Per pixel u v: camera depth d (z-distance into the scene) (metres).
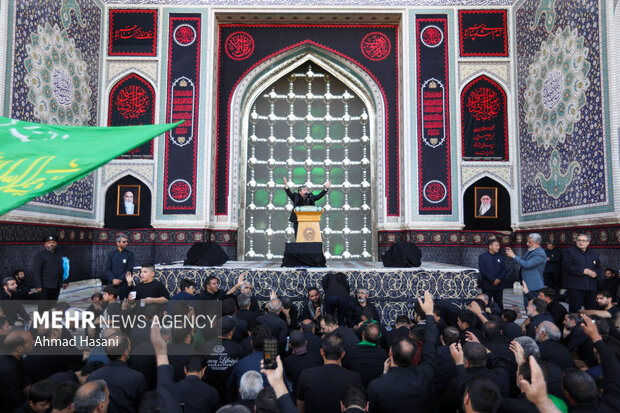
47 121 7.21
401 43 9.20
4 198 1.15
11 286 4.55
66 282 7.15
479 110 8.99
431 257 8.61
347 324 4.49
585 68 6.85
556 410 1.50
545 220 7.85
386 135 9.32
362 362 2.57
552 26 7.68
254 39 9.45
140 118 8.87
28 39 6.77
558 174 7.50
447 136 8.82
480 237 8.75
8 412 2.06
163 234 8.58
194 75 8.84
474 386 1.56
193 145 8.71
